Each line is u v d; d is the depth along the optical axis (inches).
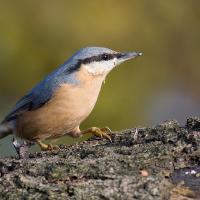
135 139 280.4
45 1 573.0
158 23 613.6
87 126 544.4
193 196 231.5
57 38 568.4
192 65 635.5
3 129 385.1
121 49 580.1
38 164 254.2
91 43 569.9
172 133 276.7
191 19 632.4
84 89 361.7
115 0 584.7
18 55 563.8
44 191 235.9
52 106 360.8
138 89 588.7
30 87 568.4
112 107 558.6
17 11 567.2
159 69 612.1
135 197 229.3
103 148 274.7
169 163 250.1
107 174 242.2
